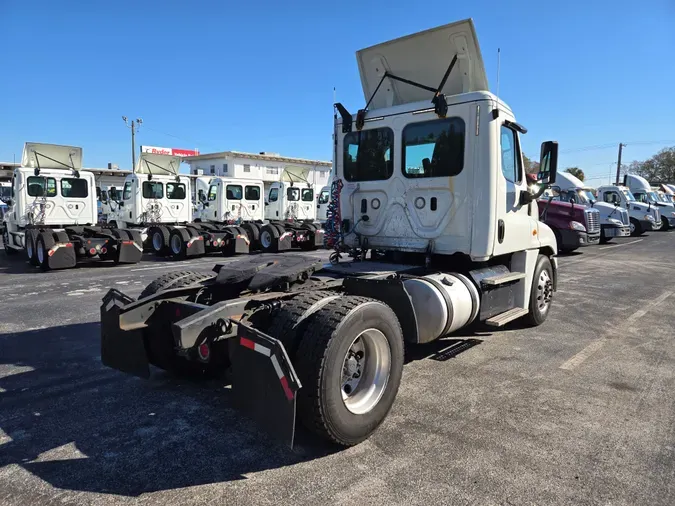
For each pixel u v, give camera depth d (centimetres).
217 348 370
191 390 420
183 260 1461
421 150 509
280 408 279
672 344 560
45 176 1323
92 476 286
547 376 455
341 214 579
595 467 296
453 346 549
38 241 1186
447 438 333
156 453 313
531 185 580
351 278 424
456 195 489
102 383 435
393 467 296
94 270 1179
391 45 529
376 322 333
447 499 263
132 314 384
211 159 5600
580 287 944
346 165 574
